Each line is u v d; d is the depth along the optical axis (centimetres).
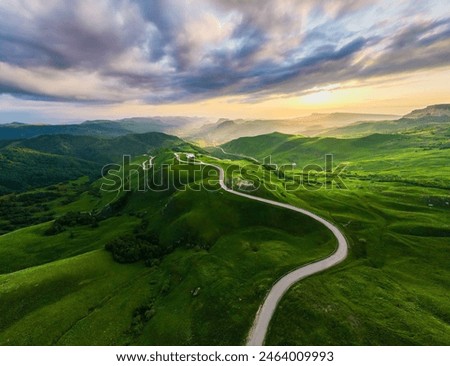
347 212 16400
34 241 16650
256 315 8194
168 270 11769
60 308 9881
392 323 7744
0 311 9662
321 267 10394
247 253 11619
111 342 8544
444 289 9856
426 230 14200
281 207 15275
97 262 12594
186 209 15900
